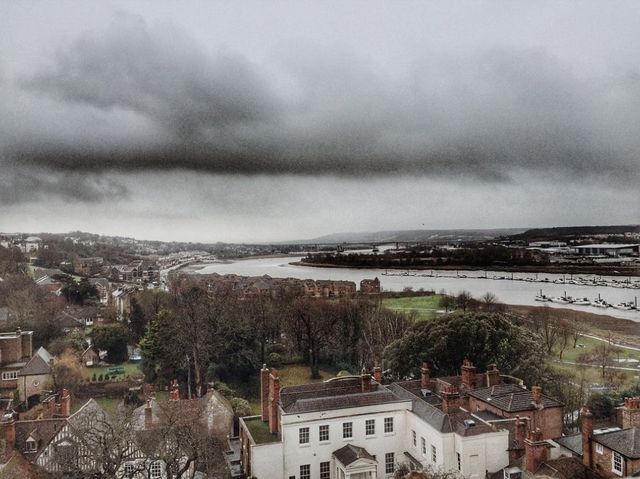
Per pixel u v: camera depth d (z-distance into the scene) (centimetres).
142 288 18850
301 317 12100
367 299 16550
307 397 5744
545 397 5831
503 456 4778
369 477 4894
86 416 5575
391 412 5434
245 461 5428
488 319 8825
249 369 10731
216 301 13200
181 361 10306
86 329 12850
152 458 4634
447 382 6475
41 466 5353
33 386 9350
